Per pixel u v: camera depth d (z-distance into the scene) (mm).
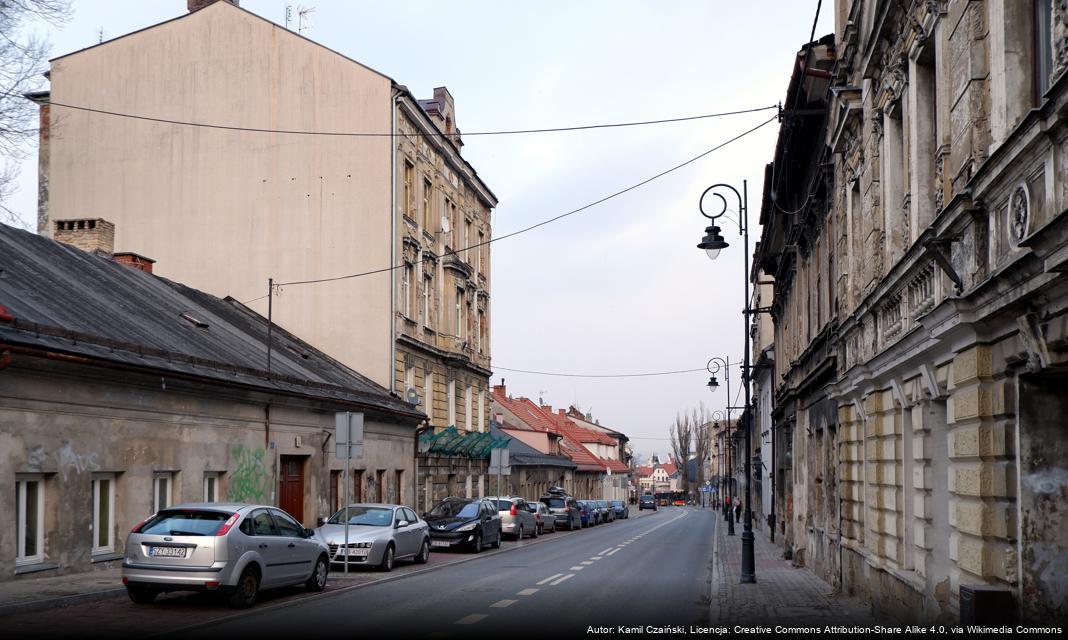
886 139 13750
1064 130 6637
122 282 26156
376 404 31641
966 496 9391
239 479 23078
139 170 37094
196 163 36875
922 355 11250
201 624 12570
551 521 45688
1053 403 8133
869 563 15055
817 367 20469
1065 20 6766
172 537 14016
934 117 11688
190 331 24891
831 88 17422
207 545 13961
